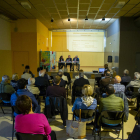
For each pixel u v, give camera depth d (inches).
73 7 252.2
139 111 103.4
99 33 509.7
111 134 104.4
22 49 333.1
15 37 331.3
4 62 301.7
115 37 356.2
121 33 319.9
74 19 339.9
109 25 413.1
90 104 87.9
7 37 315.3
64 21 361.1
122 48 323.0
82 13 289.4
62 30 497.7
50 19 338.6
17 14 292.7
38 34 345.7
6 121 125.5
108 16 312.8
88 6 246.8
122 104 87.9
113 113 81.6
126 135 103.2
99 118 86.1
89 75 331.3
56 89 108.3
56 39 517.3
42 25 390.0
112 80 147.6
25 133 55.2
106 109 87.2
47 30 458.6
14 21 328.8
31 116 57.6
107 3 231.8
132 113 145.2
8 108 159.0
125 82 169.3
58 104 104.2
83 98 89.9
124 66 325.4
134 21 311.9
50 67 364.2
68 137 100.0
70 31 502.6
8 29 319.3
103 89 148.7
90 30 489.7
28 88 122.5
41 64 355.3
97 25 412.8
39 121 57.4
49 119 130.6
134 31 318.0
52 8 257.4
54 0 219.1
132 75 326.0
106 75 150.6
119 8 256.4
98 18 331.0
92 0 218.5
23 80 99.1
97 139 97.3
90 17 321.4
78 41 516.4
